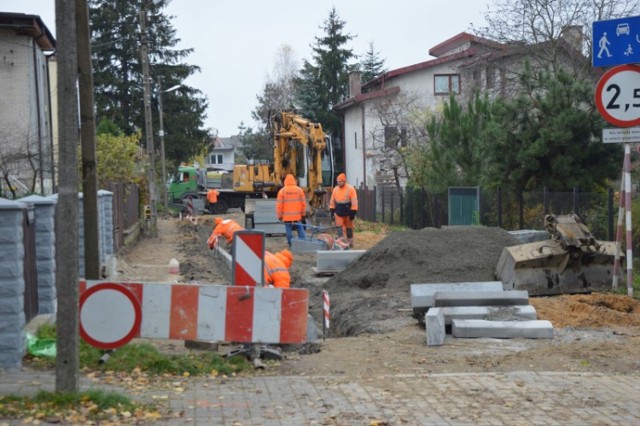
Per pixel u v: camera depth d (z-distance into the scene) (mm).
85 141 10820
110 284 8852
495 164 24922
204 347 10047
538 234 17469
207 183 66000
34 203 10742
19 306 8758
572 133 23469
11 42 30219
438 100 50125
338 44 71375
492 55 35250
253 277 9922
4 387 7812
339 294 16094
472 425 6812
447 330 11258
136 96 62406
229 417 7008
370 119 53094
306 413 7156
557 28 32062
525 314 11117
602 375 8680
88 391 7293
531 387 8094
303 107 70562
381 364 9461
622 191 14484
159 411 7133
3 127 29391
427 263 15836
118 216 23906
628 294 13578
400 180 49219
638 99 13438
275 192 42125
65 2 6996
